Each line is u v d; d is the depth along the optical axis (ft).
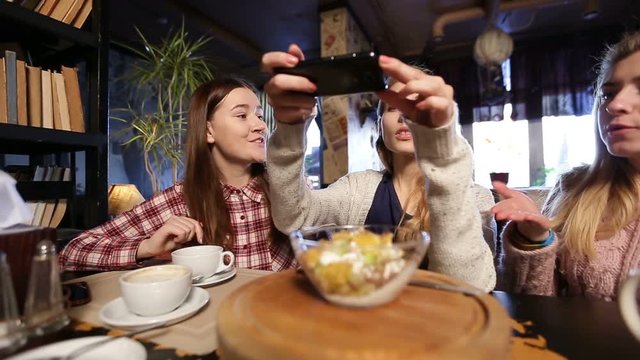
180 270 2.05
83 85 6.97
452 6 9.77
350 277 1.27
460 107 13.12
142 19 9.80
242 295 1.47
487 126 12.89
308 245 1.48
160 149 7.94
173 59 6.91
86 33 4.86
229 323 1.20
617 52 2.69
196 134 3.86
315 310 1.30
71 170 5.18
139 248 3.09
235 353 1.05
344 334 1.10
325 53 9.46
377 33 11.39
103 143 5.14
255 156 3.92
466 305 1.34
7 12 3.94
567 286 2.97
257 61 13.10
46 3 4.46
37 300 1.62
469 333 1.10
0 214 1.74
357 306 1.30
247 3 9.45
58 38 4.66
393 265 1.31
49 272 1.68
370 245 1.37
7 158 5.63
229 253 2.72
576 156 11.96
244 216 3.81
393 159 4.05
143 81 7.14
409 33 11.50
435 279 1.65
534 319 1.70
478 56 9.77
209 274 2.43
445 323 1.18
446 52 13.24
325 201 3.43
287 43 12.10
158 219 3.92
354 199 3.86
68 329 1.70
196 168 3.83
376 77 1.79
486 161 12.97
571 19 10.90
